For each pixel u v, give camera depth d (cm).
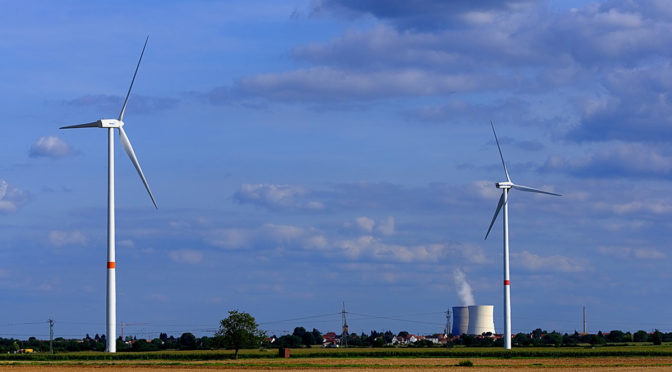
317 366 11562
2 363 11506
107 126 13725
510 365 12100
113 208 13675
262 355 15425
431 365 12012
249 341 14238
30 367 10625
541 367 11612
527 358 15038
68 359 13188
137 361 12725
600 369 11038
